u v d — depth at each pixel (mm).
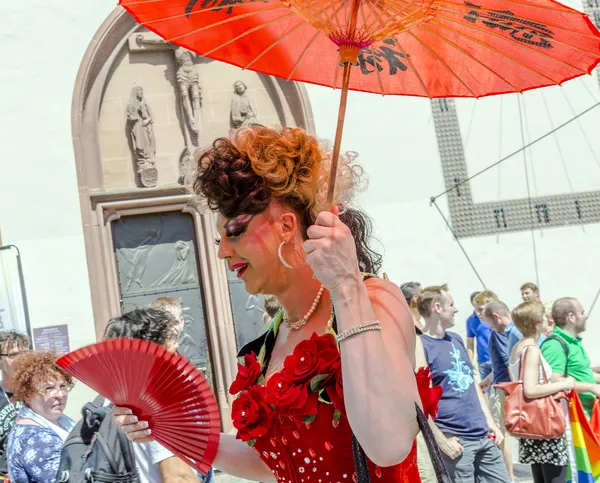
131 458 2920
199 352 9680
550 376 5562
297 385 1824
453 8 1795
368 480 1655
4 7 9414
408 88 2193
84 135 9500
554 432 5215
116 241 9633
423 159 10328
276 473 1958
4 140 9258
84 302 9227
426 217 10234
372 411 1506
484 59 1967
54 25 9516
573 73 1892
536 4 1674
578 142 10773
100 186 9477
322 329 1942
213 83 9953
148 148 9602
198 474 3684
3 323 8523
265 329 2121
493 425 5527
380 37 1751
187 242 9836
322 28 1754
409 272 10086
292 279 1947
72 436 2967
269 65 2219
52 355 3992
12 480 3771
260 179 1869
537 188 10609
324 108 10133
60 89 9445
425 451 4438
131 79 9758
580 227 10656
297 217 1927
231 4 2006
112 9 9672
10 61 9367
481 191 10438
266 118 10039
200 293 9781
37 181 9273
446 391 5129
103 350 1897
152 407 2014
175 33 2074
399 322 1681
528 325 5457
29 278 9117
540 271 10445
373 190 10133
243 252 1912
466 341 10102
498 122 10625
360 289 1564
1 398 5195
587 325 10484
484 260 10312
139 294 9602
